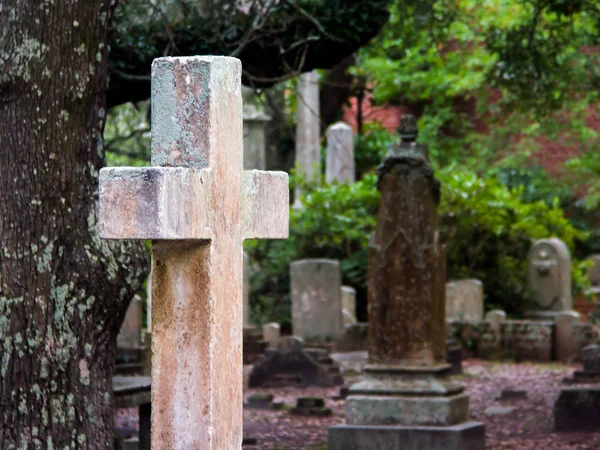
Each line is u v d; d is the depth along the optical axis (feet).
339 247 80.33
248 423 43.98
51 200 22.53
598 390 41.42
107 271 22.58
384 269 37.11
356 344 67.31
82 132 23.03
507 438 40.16
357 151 104.37
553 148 113.91
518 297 78.28
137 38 35.50
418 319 36.76
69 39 22.71
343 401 50.39
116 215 14.58
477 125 115.96
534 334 68.85
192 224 14.99
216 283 15.49
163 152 15.47
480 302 72.90
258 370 56.08
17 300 22.27
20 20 22.48
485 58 101.04
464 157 111.14
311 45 37.11
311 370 55.77
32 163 22.48
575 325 68.80
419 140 108.88
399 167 37.40
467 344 70.54
